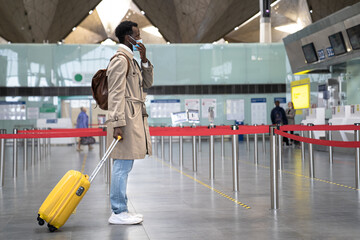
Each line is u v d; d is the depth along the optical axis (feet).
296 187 22.29
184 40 127.13
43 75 84.48
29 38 117.08
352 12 45.14
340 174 27.86
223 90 87.66
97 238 12.42
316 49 55.93
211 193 20.66
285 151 50.39
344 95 54.49
